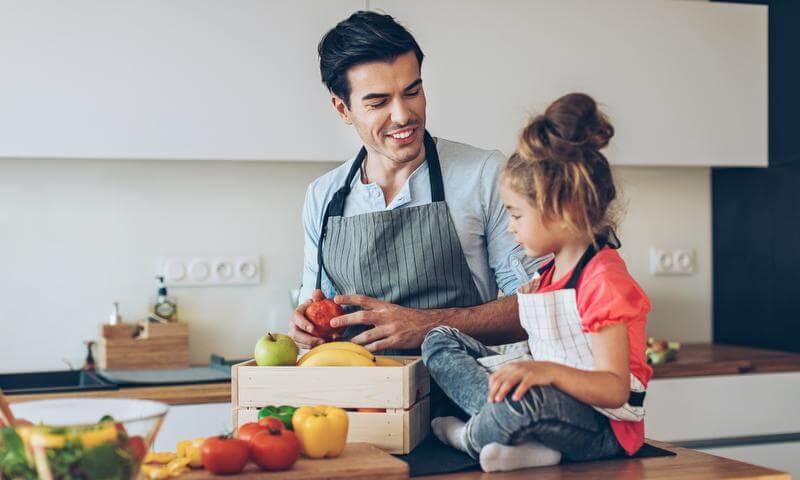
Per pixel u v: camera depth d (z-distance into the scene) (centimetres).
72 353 303
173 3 273
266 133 279
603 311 126
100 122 269
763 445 296
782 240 323
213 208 316
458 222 177
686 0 314
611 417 134
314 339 166
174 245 312
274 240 321
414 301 178
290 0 280
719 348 337
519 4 297
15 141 263
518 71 297
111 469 107
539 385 127
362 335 165
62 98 267
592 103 130
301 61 281
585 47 304
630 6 308
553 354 135
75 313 303
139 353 294
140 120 271
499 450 129
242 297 318
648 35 310
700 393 292
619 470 130
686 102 315
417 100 166
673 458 138
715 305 364
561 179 127
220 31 276
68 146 267
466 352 143
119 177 307
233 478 120
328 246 183
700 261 365
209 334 315
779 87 318
